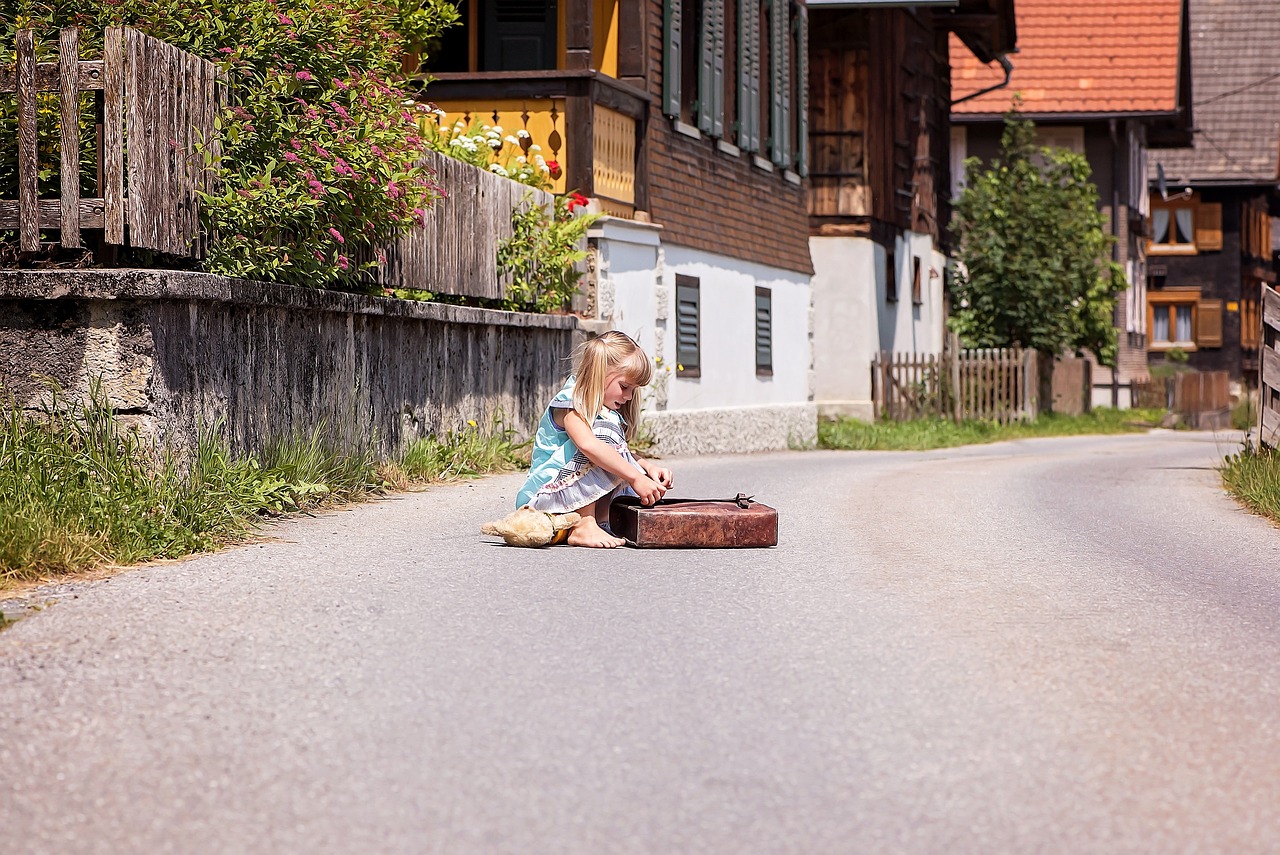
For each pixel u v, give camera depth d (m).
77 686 4.30
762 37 21.38
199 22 8.77
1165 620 5.64
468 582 6.22
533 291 13.56
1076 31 40.62
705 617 5.52
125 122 7.55
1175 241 51.41
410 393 11.00
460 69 17.28
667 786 3.48
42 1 8.80
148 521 6.88
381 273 10.45
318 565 6.64
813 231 25.86
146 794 3.37
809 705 4.24
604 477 7.47
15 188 8.31
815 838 3.15
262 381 8.73
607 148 16.25
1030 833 3.19
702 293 18.88
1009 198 30.19
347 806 3.31
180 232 8.02
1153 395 40.72
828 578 6.53
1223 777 3.60
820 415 25.81
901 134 28.08
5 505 6.42
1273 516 9.77
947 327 30.94
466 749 3.76
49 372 7.49
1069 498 11.11
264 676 4.46
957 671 4.68
